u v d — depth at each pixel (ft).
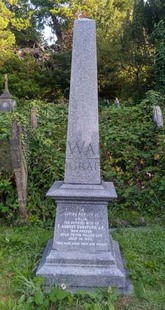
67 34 79.61
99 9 75.05
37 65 72.08
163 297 10.27
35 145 18.43
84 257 10.84
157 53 45.60
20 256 12.64
